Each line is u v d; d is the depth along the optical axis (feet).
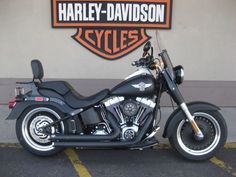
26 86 17.65
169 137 15.74
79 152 16.83
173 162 15.93
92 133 15.33
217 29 22.40
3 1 21.57
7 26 21.86
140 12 21.79
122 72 22.58
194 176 14.67
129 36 22.09
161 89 15.47
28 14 21.76
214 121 15.58
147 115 15.20
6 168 15.17
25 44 22.12
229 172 15.07
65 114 15.51
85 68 22.48
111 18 21.83
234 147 17.66
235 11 22.25
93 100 15.28
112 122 15.08
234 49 22.63
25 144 15.78
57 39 22.09
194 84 22.71
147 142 15.14
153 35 22.15
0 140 18.04
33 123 15.76
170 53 22.53
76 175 14.67
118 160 16.11
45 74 22.45
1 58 22.21
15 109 15.49
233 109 22.58
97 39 22.09
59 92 15.58
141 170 15.16
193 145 15.74
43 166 15.40
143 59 15.38
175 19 22.16
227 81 22.74
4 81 22.34
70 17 21.77
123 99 15.15
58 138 15.06
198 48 22.58
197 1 22.03
